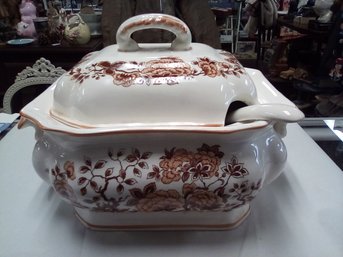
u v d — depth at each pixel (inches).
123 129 12.4
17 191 18.0
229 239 14.7
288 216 15.9
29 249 14.2
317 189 17.7
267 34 63.5
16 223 15.7
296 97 46.8
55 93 15.1
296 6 59.0
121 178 13.2
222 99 13.7
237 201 14.0
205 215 14.9
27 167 20.1
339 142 23.5
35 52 53.3
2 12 59.7
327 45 44.4
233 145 13.3
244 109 13.9
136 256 13.9
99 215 15.0
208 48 16.5
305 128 25.5
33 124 14.3
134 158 13.2
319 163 20.0
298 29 53.4
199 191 13.3
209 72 14.1
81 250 14.2
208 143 13.1
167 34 42.7
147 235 15.0
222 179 13.3
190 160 13.2
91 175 13.3
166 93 13.5
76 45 53.7
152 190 13.2
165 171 13.1
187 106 13.5
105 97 13.6
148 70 14.0
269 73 54.9
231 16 66.5
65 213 16.4
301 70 50.2
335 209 16.3
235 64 15.7
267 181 15.3
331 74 44.2
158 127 12.6
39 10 62.5
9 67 54.7
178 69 14.0
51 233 15.1
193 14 48.8
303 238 14.6
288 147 21.8
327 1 46.8
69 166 13.5
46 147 14.5
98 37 58.7
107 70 14.2
